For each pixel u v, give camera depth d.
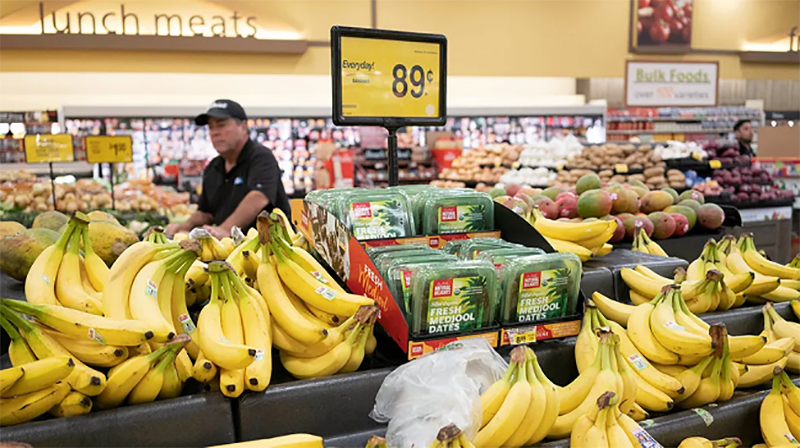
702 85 7.37
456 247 1.81
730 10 7.69
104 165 5.77
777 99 12.31
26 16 5.89
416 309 1.49
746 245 2.27
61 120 6.16
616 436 1.33
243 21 6.39
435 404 1.33
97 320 1.26
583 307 1.67
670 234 2.98
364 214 1.76
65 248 1.49
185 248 1.41
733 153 5.86
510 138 8.30
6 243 1.73
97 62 5.99
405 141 7.77
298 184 7.11
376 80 2.03
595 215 2.76
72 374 1.20
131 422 1.23
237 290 1.42
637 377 1.62
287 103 7.69
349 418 1.41
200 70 6.26
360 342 1.46
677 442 1.53
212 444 1.29
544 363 1.64
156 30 6.12
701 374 1.61
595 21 7.32
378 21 6.71
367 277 1.59
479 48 7.03
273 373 1.50
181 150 6.67
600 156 5.75
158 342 1.32
